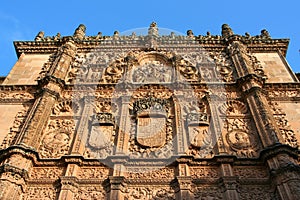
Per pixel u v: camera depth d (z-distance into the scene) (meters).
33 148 15.60
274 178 13.94
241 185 14.43
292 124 17.55
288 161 14.20
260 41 24.11
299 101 19.03
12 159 14.69
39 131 16.86
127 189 14.36
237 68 21.50
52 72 20.91
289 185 13.29
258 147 16.20
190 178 14.36
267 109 17.67
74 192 14.24
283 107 18.67
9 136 17.05
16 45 24.59
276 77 21.20
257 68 21.83
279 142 15.25
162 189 14.30
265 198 13.90
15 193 13.66
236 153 16.06
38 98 18.84
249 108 18.34
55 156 16.11
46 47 24.50
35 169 15.30
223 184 14.22
